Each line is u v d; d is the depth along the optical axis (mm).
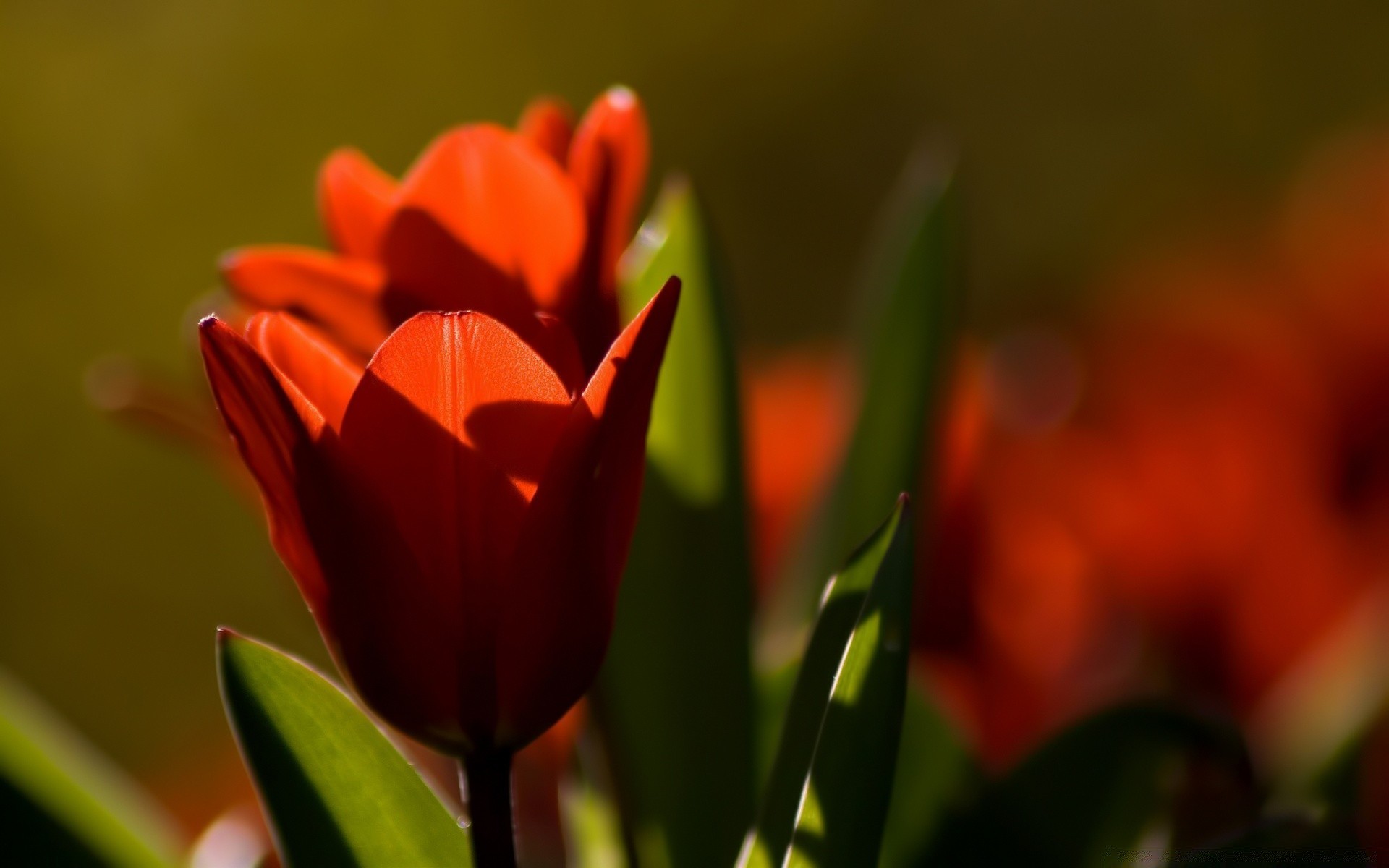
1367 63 3217
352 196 589
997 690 667
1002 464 746
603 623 546
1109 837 635
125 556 3291
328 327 573
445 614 541
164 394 630
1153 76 3480
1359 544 664
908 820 618
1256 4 3350
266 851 639
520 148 567
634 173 581
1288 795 639
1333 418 676
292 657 560
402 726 545
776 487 745
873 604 549
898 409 657
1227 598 672
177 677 3221
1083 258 3289
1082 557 695
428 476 539
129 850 625
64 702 3225
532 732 546
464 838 562
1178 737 601
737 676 629
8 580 3285
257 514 638
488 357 536
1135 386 719
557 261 570
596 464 539
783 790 568
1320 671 652
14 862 615
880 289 672
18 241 3479
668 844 629
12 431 3359
